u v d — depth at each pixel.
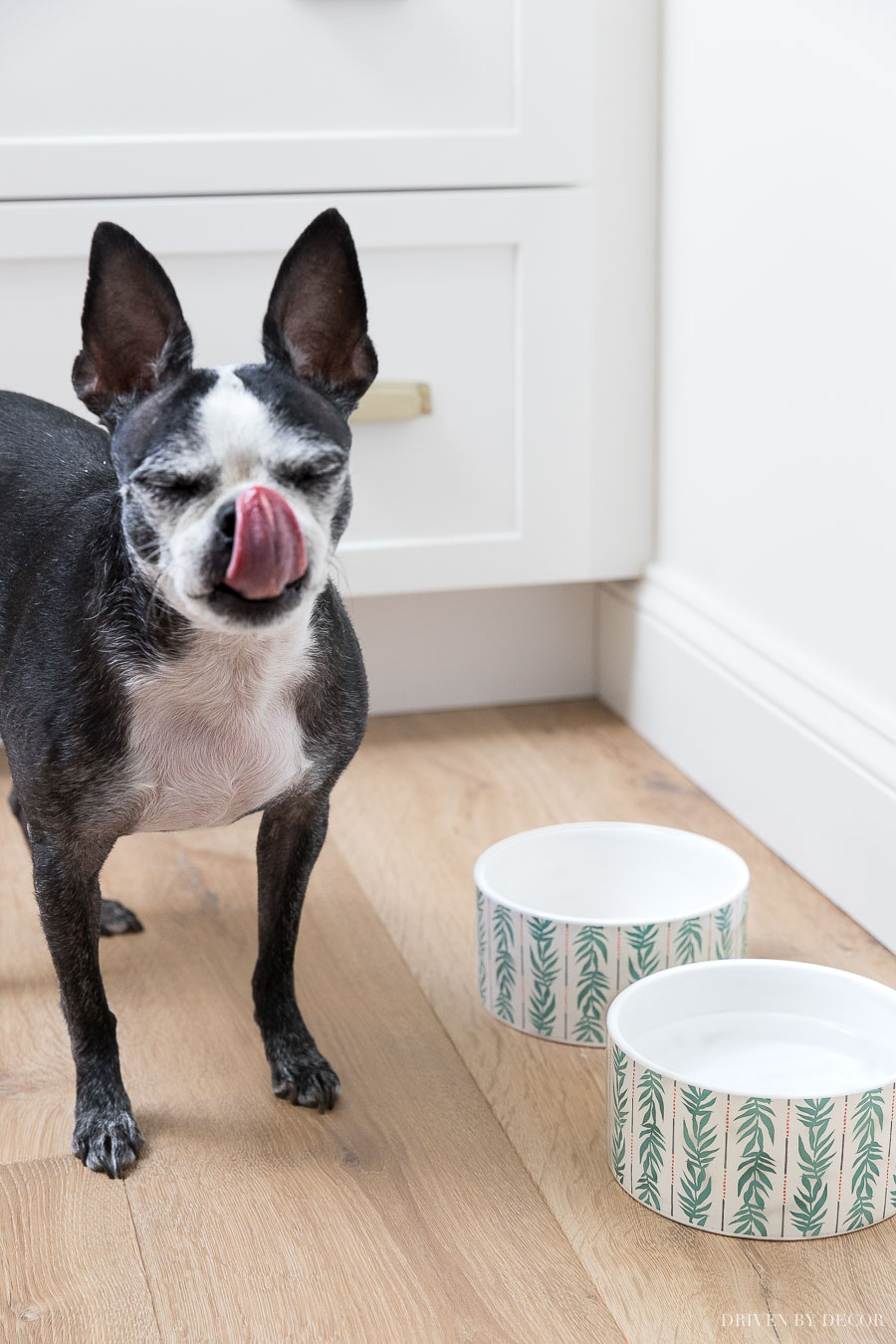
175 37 1.63
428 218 1.73
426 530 1.85
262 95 1.67
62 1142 1.12
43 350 1.70
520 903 1.39
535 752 1.88
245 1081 1.20
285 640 1.03
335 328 1.01
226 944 1.43
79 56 1.62
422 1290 0.95
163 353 0.98
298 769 1.10
